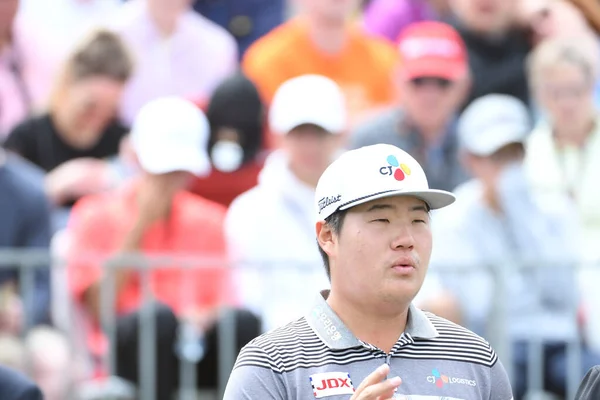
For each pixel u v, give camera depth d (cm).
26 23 3094
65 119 2861
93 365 2364
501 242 2661
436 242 2645
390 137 2877
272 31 3378
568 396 2503
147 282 2330
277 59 3139
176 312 2394
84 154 2891
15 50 3069
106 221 2517
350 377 1221
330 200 1249
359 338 1251
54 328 2344
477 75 3200
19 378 1582
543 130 2973
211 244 2569
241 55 3391
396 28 3425
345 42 3186
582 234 2862
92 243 2506
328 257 1280
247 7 3381
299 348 1240
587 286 2519
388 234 1224
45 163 2862
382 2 3472
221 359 2361
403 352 1248
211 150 2853
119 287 2381
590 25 3375
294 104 2597
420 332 1260
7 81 3034
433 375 1241
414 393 1227
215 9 3366
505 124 2736
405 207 1234
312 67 3145
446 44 2897
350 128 3053
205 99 3008
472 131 2733
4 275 2311
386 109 2955
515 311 2491
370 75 3209
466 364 1262
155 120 2545
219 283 2428
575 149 2925
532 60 3117
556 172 2912
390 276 1221
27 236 2498
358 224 1230
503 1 3231
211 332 2364
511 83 3203
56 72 3050
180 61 3184
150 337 2323
